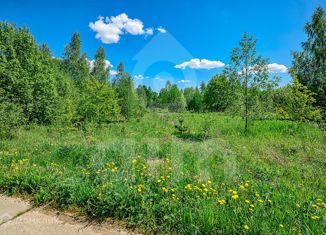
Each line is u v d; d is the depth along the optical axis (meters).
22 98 15.89
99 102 16.72
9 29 17.59
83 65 42.19
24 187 3.91
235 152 6.77
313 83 20.39
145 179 4.07
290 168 5.52
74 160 5.69
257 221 2.80
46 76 18.25
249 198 3.56
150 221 2.97
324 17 22.70
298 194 3.81
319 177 4.84
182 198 3.48
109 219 3.10
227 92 11.88
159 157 6.37
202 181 4.19
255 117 11.50
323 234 2.65
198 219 2.89
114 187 3.55
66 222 3.04
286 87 15.25
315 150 7.05
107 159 5.45
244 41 11.24
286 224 2.83
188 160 5.80
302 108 14.59
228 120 15.21
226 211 3.04
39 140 9.00
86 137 9.98
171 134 11.31
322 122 12.68
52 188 3.77
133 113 18.55
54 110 16.91
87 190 3.50
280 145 7.98
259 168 5.34
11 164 4.91
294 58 23.62
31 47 18.50
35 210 3.35
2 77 15.66
